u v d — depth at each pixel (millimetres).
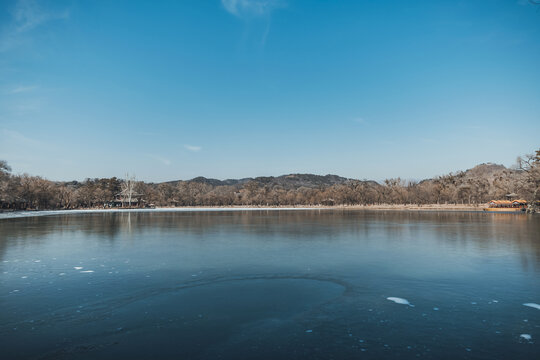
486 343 8336
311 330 9227
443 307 11047
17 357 7664
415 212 101312
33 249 23484
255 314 10484
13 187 92000
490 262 18484
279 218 65562
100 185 176625
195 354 7844
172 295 12430
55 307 11070
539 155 85312
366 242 27281
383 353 7840
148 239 29297
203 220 58844
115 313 10531
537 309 10797
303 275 15531
